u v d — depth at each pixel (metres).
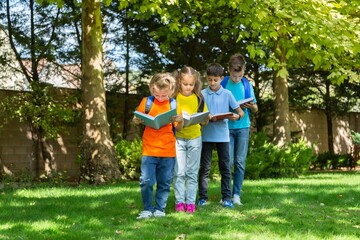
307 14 10.56
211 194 7.29
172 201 6.58
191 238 4.38
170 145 5.45
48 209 6.01
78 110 15.00
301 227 4.93
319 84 20.25
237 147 6.56
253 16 10.95
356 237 4.50
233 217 5.45
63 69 15.94
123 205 6.30
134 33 15.47
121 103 15.95
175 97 5.84
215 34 15.07
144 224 5.03
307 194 7.44
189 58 15.63
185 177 6.17
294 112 20.67
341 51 11.23
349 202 6.80
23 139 14.37
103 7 15.27
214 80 6.22
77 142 15.29
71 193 7.75
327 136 22.06
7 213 5.67
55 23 15.35
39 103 13.94
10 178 10.56
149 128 5.43
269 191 7.76
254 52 10.78
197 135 5.85
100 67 10.85
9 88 15.10
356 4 12.12
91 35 10.72
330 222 5.25
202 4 12.41
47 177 11.52
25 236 4.42
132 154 11.91
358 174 13.84
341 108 20.83
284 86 13.79
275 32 10.80
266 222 5.15
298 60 13.32
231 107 6.29
